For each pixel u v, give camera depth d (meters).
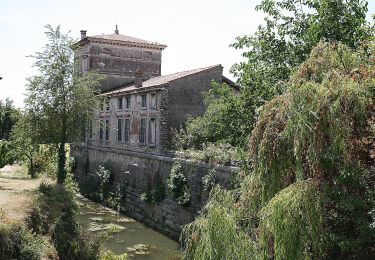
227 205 6.71
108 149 31.03
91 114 23.72
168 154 22.89
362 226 6.05
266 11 12.62
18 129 22.80
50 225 13.25
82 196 31.38
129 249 18.17
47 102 22.30
